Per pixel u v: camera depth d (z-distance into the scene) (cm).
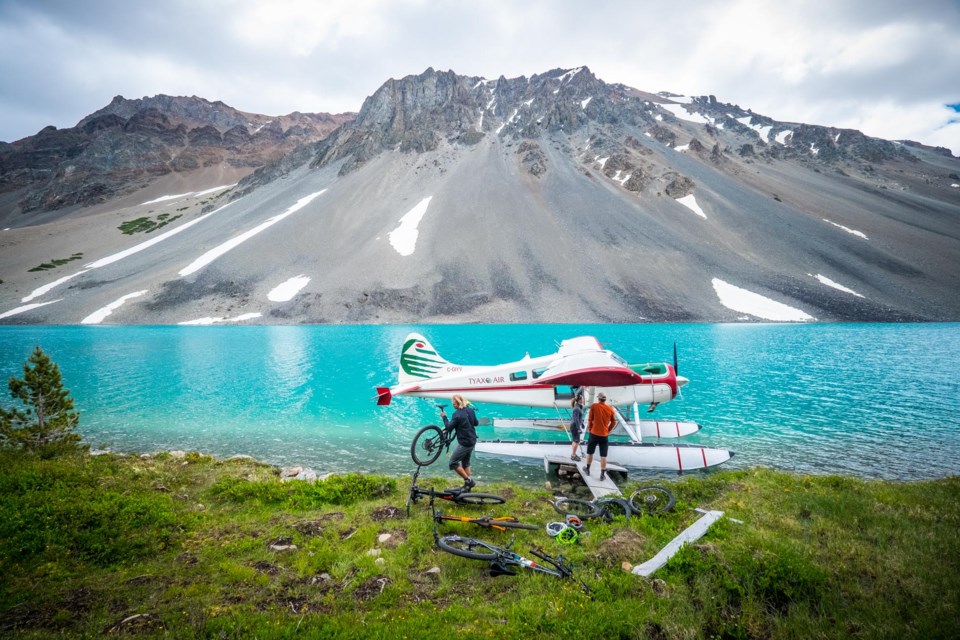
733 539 648
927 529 684
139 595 521
